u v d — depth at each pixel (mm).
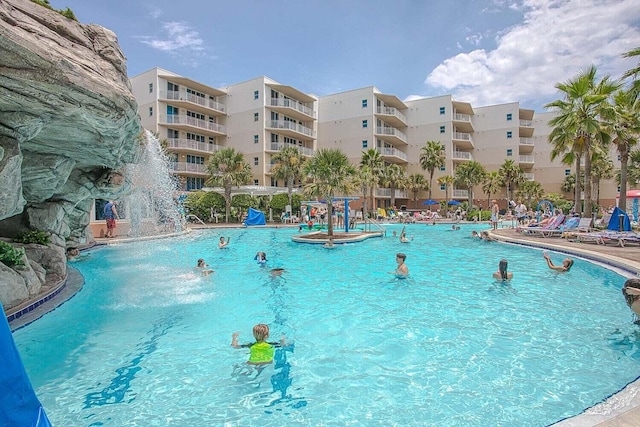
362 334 6035
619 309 7020
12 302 6820
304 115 47594
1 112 5324
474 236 21188
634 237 13758
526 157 54250
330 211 20156
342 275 10906
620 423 3039
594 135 20719
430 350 5316
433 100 52219
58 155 8227
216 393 4273
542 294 8273
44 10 5934
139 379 4621
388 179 45219
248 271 11688
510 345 5395
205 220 34625
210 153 42625
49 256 9633
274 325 6562
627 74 16344
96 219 22453
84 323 6664
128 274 11172
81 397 4203
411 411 3797
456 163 52562
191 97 41562
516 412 3697
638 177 36969
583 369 4582
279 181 44688
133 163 12445
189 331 6309
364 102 48406
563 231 18016
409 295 8461
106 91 5879
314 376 4633
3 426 2299
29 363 5078
